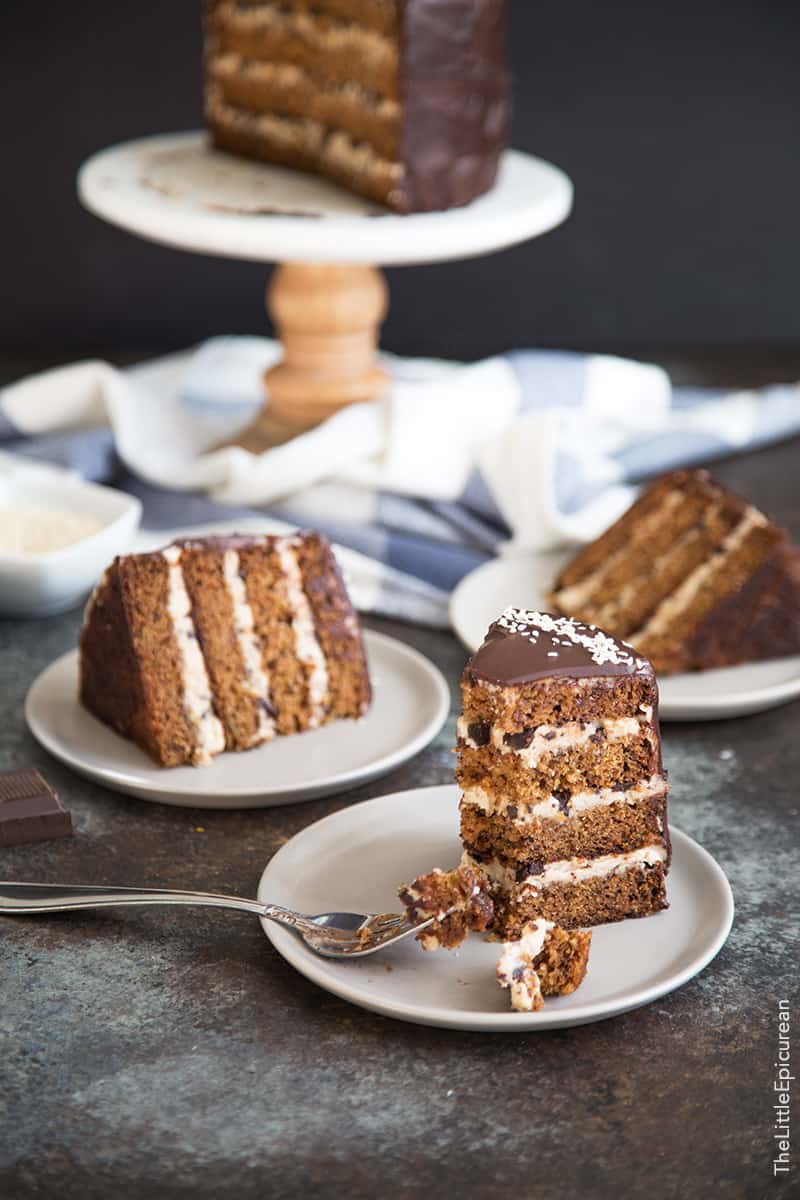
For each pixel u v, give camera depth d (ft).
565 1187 4.59
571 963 5.16
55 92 11.56
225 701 6.70
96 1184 4.58
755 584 7.47
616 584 7.93
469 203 8.88
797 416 10.22
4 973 5.46
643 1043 5.16
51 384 9.95
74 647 7.82
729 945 5.65
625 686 5.50
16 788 6.32
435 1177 4.62
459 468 9.01
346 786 6.48
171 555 6.63
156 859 6.13
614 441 9.85
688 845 5.97
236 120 9.66
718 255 12.19
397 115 8.43
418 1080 4.99
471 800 5.68
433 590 8.29
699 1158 4.70
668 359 12.07
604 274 12.26
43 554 7.83
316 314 9.30
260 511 8.89
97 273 12.12
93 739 6.80
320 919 5.49
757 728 7.18
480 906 5.35
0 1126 4.77
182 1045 5.12
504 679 5.45
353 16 8.62
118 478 9.48
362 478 9.02
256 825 6.36
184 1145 4.72
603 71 11.63
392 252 8.27
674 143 11.84
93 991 5.37
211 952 5.59
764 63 11.57
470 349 12.35
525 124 11.78
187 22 11.44
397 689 7.22
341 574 6.99
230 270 12.14
